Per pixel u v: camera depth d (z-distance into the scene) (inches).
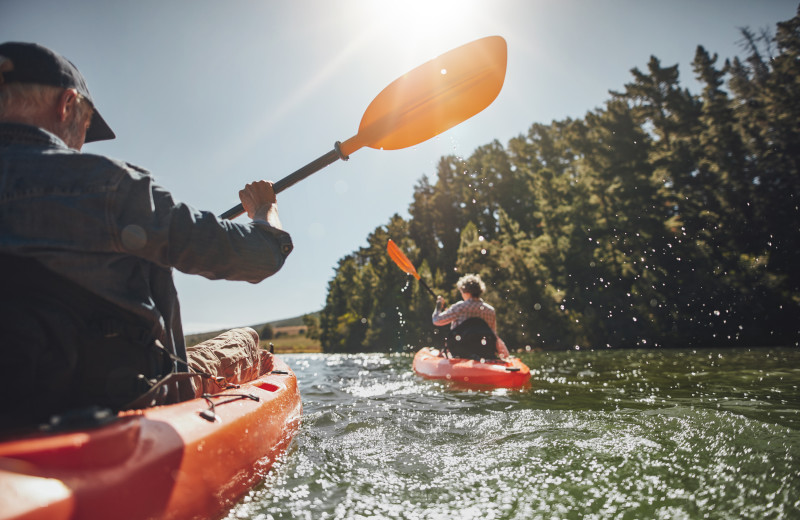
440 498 51.6
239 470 48.0
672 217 722.8
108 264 43.4
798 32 745.6
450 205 1393.9
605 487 53.2
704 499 48.8
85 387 42.5
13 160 41.3
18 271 39.2
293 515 46.8
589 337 623.2
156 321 48.2
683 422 82.6
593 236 801.6
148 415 42.8
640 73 948.0
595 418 90.7
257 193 66.6
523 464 62.7
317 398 136.8
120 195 43.1
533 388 146.6
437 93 98.6
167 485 35.8
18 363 38.2
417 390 151.5
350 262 1362.0
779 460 59.2
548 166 1449.3
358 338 1136.8
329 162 91.9
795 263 588.1
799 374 155.0
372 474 60.0
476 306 205.6
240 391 70.2
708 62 874.1
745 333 540.7
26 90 45.9
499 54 101.7
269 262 55.7
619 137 908.0
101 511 29.2
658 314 593.6
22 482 26.2
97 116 56.9
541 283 676.7
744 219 662.5
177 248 46.8
